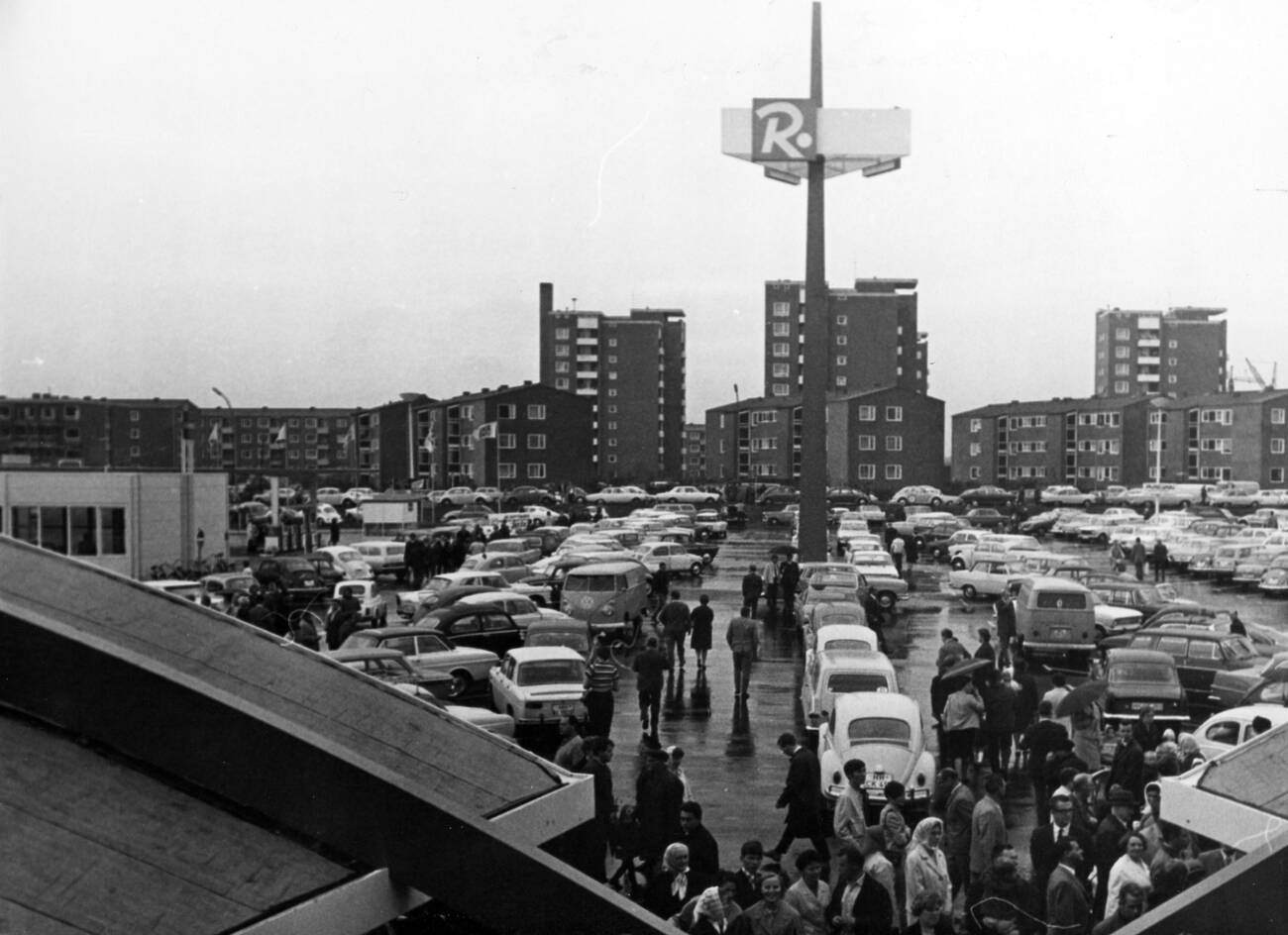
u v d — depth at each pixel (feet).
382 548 152.05
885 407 329.72
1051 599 89.56
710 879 33.47
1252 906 14.57
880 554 125.90
